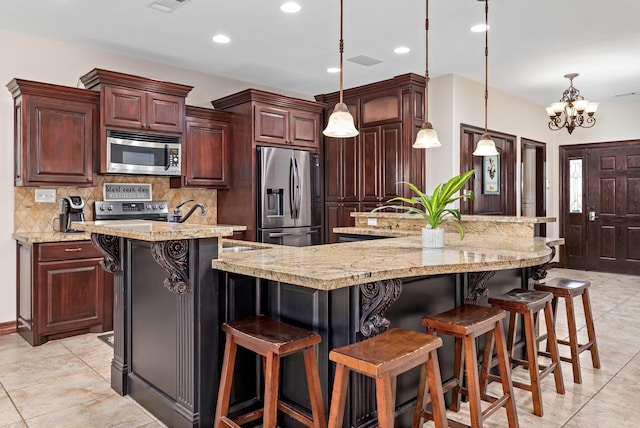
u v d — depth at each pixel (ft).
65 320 11.92
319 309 6.31
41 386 8.96
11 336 12.39
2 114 12.46
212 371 6.73
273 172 15.89
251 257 7.05
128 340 8.48
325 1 10.91
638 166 21.72
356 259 6.78
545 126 23.44
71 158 12.48
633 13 11.65
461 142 17.57
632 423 7.43
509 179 20.79
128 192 14.58
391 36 13.26
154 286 7.67
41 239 11.46
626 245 22.16
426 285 7.47
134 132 13.41
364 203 17.66
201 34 13.00
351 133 8.46
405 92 16.26
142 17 11.78
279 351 5.46
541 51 14.62
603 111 22.72
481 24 12.39
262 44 13.84
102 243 8.37
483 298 8.84
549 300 8.37
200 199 16.56
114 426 7.37
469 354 6.24
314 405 5.82
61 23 12.11
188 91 14.51
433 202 8.51
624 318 14.02
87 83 13.44
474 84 18.28
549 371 8.29
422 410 6.67
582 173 23.48
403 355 5.00
